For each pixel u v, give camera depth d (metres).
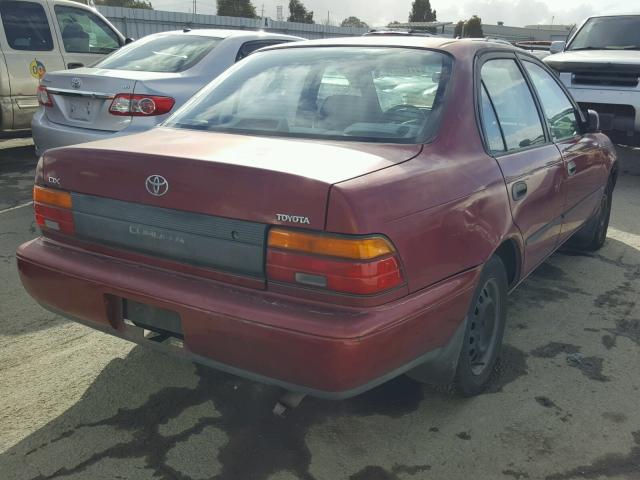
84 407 2.75
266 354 2.11
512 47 3.55
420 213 2.22
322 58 3.09
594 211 4.63
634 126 7.57
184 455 2.46
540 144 3.46
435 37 3.25
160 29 25.34
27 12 7.05
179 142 2.55
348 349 2.01
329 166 2.20
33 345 3.26
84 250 2.56
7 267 4.26
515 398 2.92
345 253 2.01
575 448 2.58
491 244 2.65
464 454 2.52
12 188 6.35
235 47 6.16
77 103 5.41
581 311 3.91
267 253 2.11
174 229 2.28
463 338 2.57
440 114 2.66
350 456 2.49
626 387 3.05
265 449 2.51
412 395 2.91
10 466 2.37
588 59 7.82
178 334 2.33
